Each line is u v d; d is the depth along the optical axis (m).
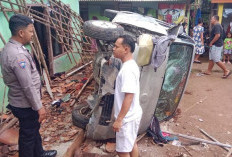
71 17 7.74
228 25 9.95
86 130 3.92
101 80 3.46
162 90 4.29
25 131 2.78
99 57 3.75
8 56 2.40
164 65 3.66
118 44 2.60
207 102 5.72
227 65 8.98
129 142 2.76
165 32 4.01
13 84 2.54
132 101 2.66
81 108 4.43
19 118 2.73
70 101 5.16
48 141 3.79
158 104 4.41
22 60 2.40
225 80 7.31
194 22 11.08
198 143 4.02
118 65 3.35
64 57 7.52
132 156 3.10
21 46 2.48
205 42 10.74
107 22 3.76
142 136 4.05
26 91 2.47
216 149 3.91
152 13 10.52
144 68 3.54
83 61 7.86
